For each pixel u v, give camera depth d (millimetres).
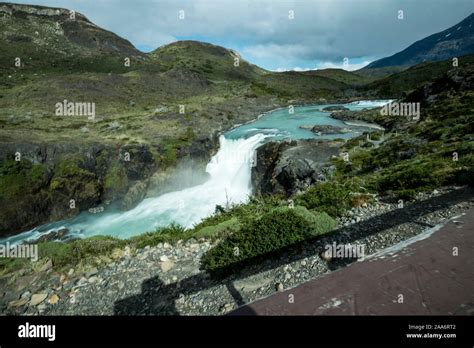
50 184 25047
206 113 52156
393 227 8164
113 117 50188
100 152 28938
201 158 35094
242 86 104312
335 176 21422
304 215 8695
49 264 9336
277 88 105812
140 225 23703
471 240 1376
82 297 7734
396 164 19109
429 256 1269
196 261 8516
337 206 10344
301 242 7863
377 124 46656
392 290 1059
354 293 1058
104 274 8570
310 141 32344
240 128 48250
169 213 25781
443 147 19953
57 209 24844
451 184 10617
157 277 8055
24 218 22969
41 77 74312
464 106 33969
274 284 6715
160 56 163375
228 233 9703
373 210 9672
